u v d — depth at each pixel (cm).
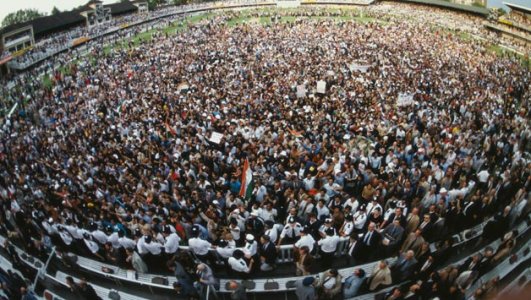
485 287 899
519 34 5950
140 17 8238
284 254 1170
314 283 995
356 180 1524
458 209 1202
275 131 2108
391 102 2741
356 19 7788
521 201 1194
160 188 1560
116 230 1234
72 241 1266
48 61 5431
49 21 7000
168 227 1177
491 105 2528
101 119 2688
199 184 1525
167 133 2298
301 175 1625
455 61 4269
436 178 1463
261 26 6806
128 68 4388
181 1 10575
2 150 2361
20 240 1341
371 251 1122
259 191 1466
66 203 1462
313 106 2639
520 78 3509
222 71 3931
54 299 1141
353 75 3581
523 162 1572
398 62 4131
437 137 1969
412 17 7562
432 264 1012
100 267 1230
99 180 1689
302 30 6259
